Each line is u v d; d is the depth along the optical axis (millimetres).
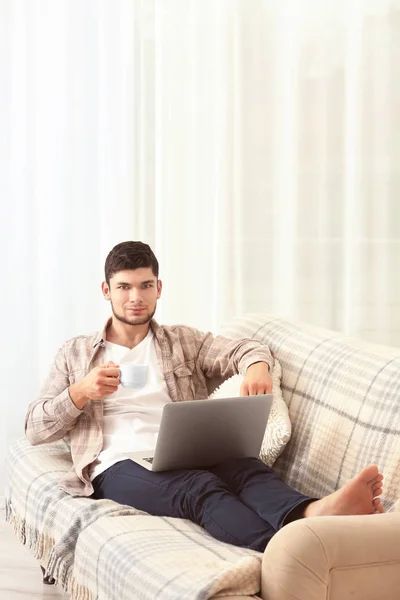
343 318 4367
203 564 2045
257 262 4336
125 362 3023
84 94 4176
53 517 2623
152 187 4262
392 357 2676
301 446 2783
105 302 4254
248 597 1900
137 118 4227
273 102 4285
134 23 4195
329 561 1856
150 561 2096
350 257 4336
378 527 1911
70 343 3064
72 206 4199
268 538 2211
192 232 4309
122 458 2773
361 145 4285
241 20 4246
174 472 2564
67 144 4172
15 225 4160
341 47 4289
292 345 3055
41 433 2871
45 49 4129
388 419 2502
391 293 4355
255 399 2553
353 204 4309
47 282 4203
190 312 4348
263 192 4312
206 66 4258
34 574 3363
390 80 4273
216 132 4281
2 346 4207
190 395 3047
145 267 2990
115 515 2482
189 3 4234
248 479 2467
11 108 4113
